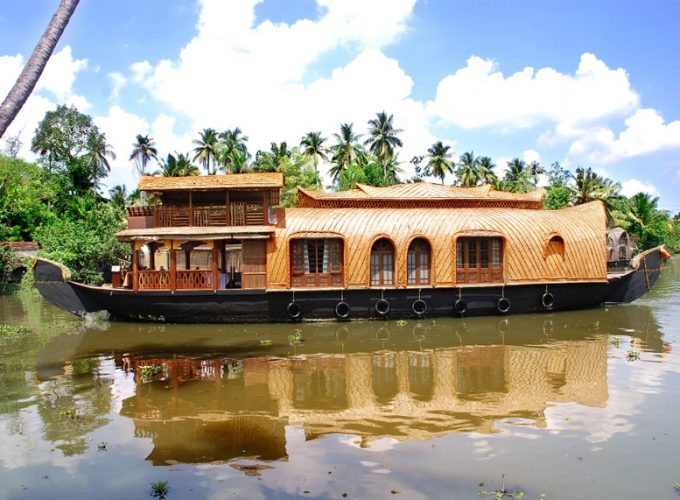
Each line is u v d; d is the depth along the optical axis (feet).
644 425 29.50
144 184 64.85
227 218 65.00
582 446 26.78
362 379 40.06
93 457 26.30
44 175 163.63
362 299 65.51
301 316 64.59
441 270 66.74
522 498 21.70
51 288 65.92
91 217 119.34
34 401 35.35
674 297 87.20
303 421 31.12
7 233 131.75
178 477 24.02
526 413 31.81
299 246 65.41
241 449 27.12
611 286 73.20
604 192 159.94
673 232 218.18
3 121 15.35
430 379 39.70
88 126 180.34
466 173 190.90
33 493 22.80
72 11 17.58
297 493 22.30
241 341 54.29
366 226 66.90
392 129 174.70
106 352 50.01
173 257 63.98
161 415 32.40
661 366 42.29
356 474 24.02
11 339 56.75
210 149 171.22
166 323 64.69
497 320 65.31
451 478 23.53
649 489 22.39
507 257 68.44
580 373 40.60
